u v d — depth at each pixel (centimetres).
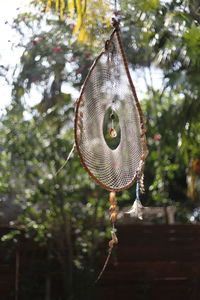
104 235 578
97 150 261
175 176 797
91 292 565
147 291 603
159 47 452
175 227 623
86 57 535
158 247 616
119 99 280
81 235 577
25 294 572
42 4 421
